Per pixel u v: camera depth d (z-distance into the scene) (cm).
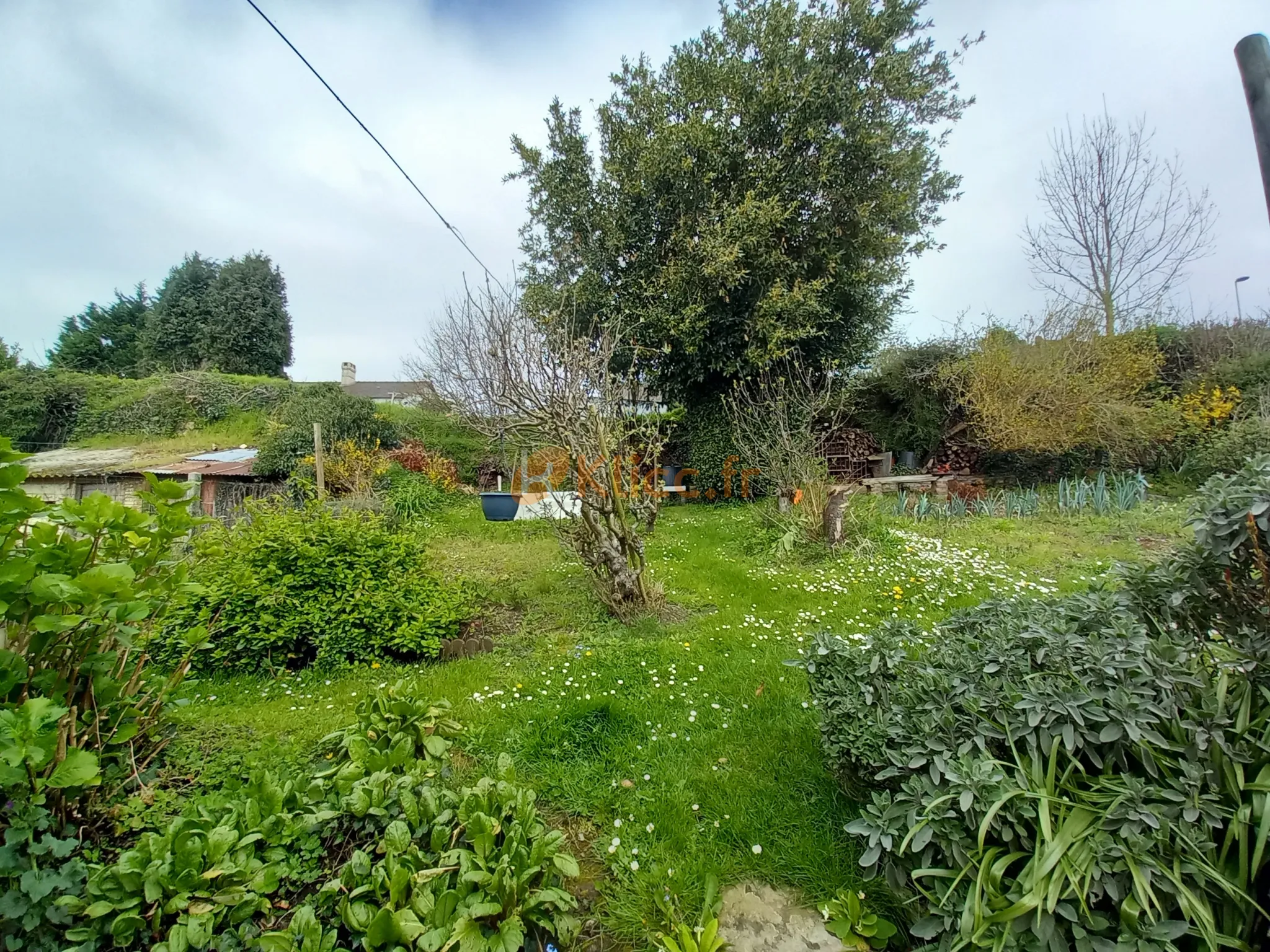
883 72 938
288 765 229
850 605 446
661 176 1000
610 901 177
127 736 197
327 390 1414
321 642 359
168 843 157
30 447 1434
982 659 177
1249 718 152
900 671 200
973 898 129
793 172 977
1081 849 130
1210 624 177
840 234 1006
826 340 1097
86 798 186
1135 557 546
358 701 306
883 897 175
